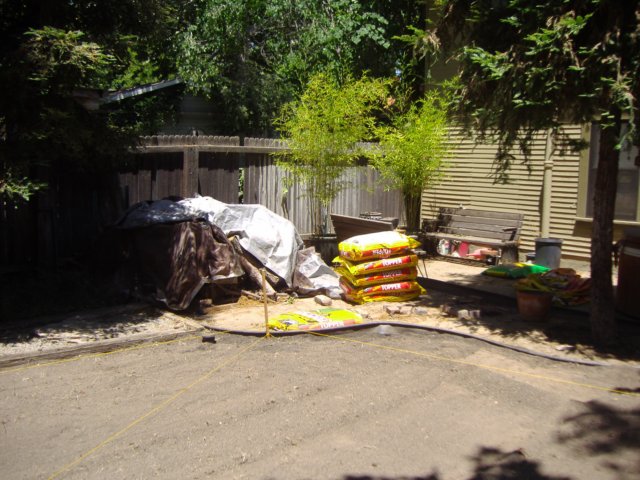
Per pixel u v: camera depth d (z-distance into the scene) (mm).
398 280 8625
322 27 16062
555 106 6469
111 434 4434
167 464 4016
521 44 6613
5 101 6586
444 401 5055
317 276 9188
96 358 6113
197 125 16234
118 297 7938
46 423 4625
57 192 8234
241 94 15766
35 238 8188
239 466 4004
